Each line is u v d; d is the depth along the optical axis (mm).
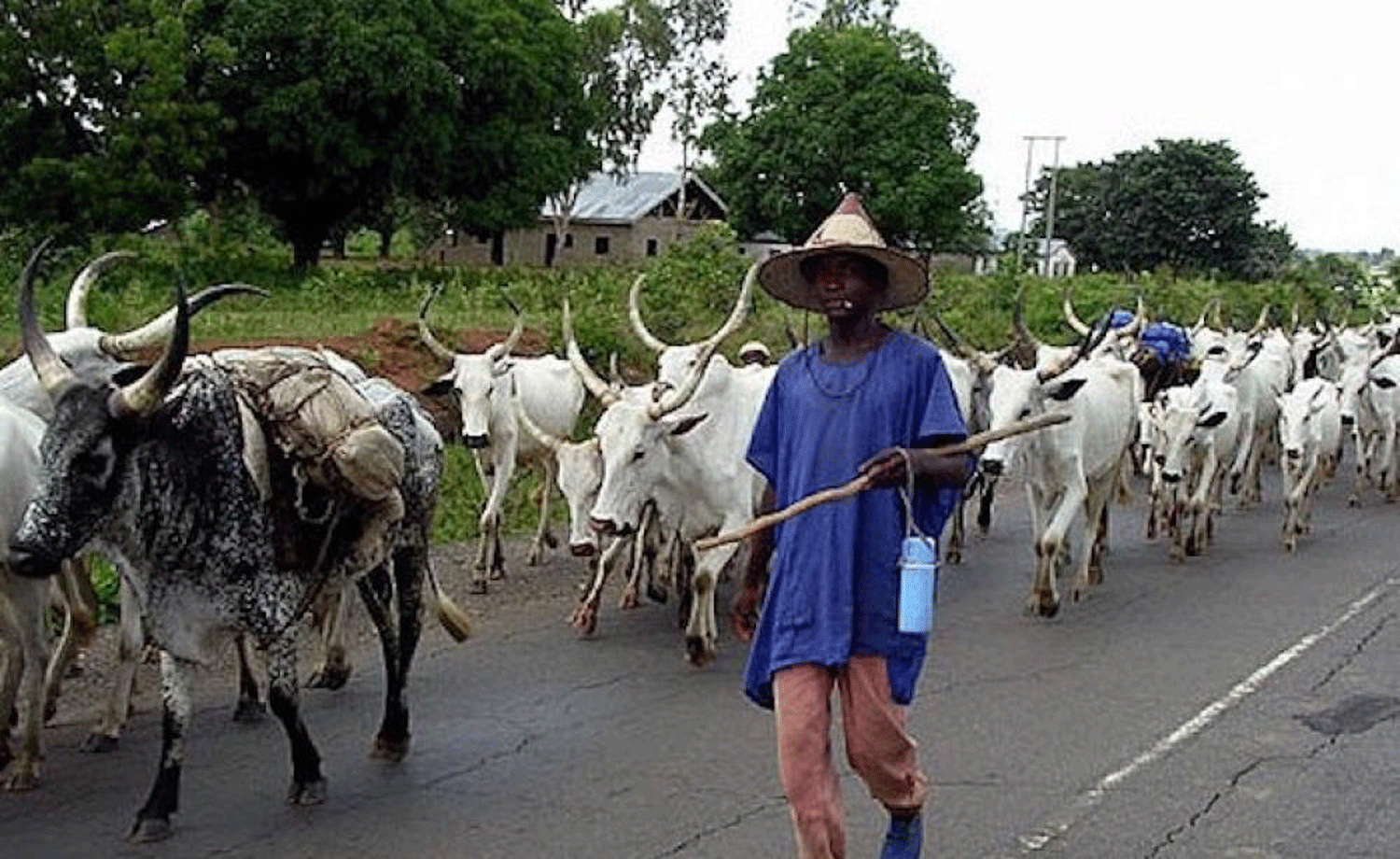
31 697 7367
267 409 6727
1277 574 13547
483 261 61469
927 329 20859
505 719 8625
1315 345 22750
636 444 9812
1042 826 6945
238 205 40000
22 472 7270
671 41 57781
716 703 9023
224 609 6645
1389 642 10797
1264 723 8695
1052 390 11375
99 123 32469
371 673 9602
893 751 5352
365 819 6965
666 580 11906
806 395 5379
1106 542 13875
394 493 7129
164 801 6664
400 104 37562
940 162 55000
